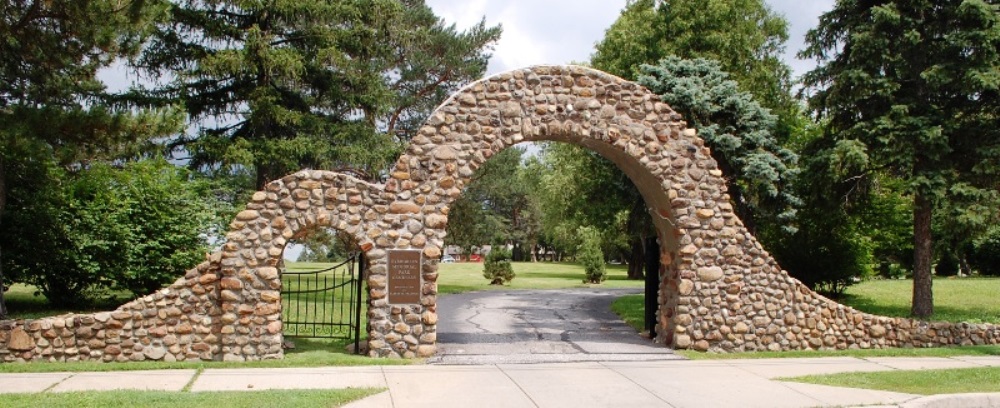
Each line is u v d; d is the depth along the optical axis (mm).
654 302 14945
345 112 26094
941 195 16266
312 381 10367
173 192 18328
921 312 17641
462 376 10875
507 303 22891
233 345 11797
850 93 17578
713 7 26922
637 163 13219
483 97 12750
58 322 11516
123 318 11711
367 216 12297
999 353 13422
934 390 10047
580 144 13852
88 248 16453
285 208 12062
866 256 22594
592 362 12156
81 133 13008
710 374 11234
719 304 13336
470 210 34375
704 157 13453
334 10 22766
